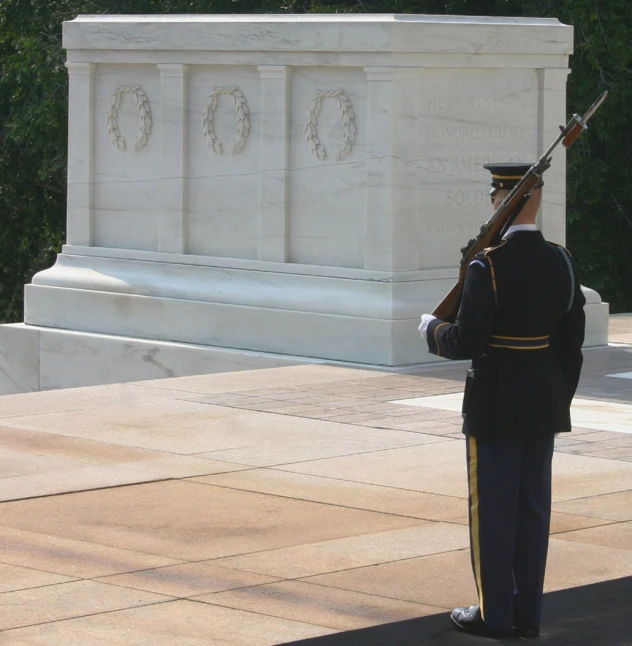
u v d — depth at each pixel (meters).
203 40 36.00
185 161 37.19
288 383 30.98
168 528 18.86
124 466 22.75
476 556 14.52
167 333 36.88
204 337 36.19
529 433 14.33
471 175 34.44
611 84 57.41
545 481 14.74
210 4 67.06
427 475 22.17
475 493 14.53
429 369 32.88
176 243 37.44
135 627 14.68
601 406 28.53
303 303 34.31
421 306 33.28
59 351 38.72
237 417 27.09
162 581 16.39
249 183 35.97
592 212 62.44
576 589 16.25
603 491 21.17
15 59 69.12
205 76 36.66
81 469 22.52
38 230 78.94
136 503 20.27
